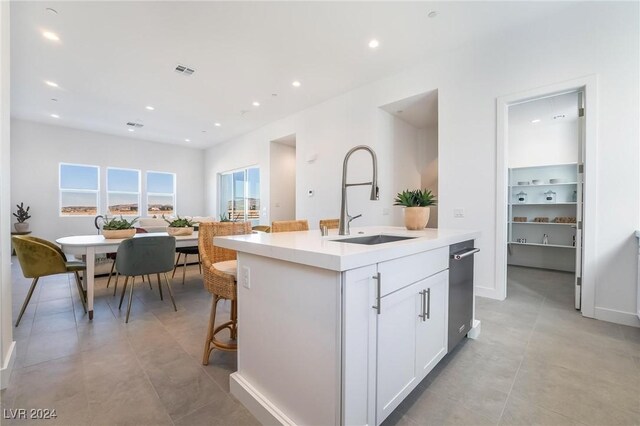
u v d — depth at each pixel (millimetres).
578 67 2570
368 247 1184
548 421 1278
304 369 1143
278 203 6445
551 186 4809
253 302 1405
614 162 2420
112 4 2598
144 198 7883
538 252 4945
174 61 3605
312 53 3416
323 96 4711
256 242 1356
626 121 2371
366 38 3123
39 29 2951
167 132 7047
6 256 1646
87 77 4031
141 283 3854
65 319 2549
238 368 1504
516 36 2902
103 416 1325
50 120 6141
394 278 1238
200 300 3107
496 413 1332
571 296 3176
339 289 999
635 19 2336
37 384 1569
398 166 4633
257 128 6625
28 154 6309
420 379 1451
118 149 7449
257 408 1322
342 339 1000
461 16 2758
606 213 2451
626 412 1332
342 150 4613
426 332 1503
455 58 3320
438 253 1616
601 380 1588
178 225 3514
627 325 2355
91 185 7145
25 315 2650
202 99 4855
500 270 3029
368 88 4238
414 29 2961
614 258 2424
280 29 2973
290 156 6691
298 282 1155
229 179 8117
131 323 2461
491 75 3062
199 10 2691
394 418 1301
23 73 3908
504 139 2986
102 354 1911
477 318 2520
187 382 1597
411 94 3727
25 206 6285
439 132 3430
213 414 1347
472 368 1715
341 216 1825
